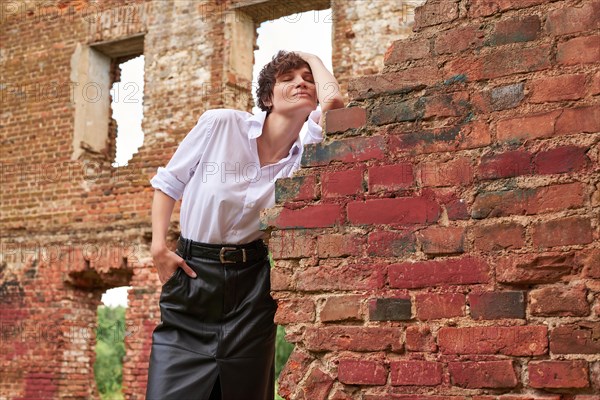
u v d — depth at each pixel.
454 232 2.22
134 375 8.61
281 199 2.45
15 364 9.41
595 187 2.10
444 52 2.37
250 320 2.61
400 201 2.30
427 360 2.17
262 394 2.65
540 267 2.10
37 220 9.69
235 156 2.63
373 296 2.27
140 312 8.79
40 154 9.88
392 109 2.39
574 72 2.19
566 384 2.01
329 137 2.46
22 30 10.33
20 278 9.62
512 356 2.09
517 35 2.29
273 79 2.75
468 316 2.15
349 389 2.25
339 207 2.38
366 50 8.31
